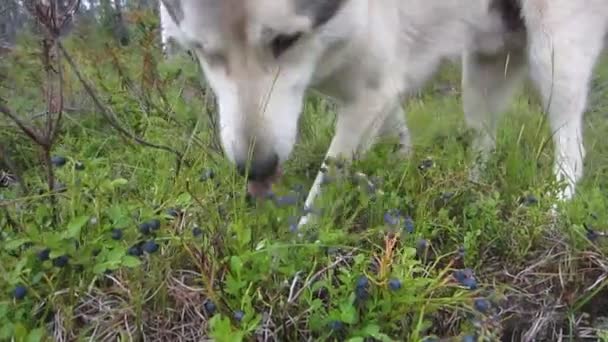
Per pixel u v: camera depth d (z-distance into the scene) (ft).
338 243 2.06
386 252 1.85
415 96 3.84
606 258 2.14
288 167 2.90
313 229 2.12
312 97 3.94
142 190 2.44
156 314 1.86
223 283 1.87
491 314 1.84
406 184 2.50
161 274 1.90
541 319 1.98
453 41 3.22
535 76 3.22
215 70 2.45
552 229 2.29
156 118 3.24
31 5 2.51
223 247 1.97
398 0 2.92
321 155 3.08
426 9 3.04
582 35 3.09
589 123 3.78
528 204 2.31
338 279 1.97
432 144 3.15
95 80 4.05
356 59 2.69
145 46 3.82
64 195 2.14
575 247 2.16
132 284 1.86
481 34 3.32
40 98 3.68
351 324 1.73
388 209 2.33
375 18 2.72
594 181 2.94
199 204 2.08
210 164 2.61
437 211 2.42
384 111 2.86
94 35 4.51
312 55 2.50
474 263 2.16
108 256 1.85
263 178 2.31
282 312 1.79
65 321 1.81
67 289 1.86
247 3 2.25
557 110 3.14
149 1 5.01
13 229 2.14
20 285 1.80
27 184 2.66
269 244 1.90
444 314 1.89
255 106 2.33
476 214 2.31
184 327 1.86
